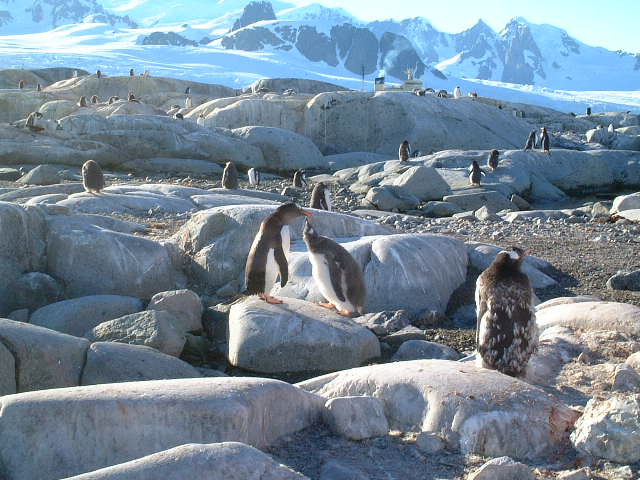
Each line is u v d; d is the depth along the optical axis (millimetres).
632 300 9875
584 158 33219
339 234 12391
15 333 6812
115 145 31203
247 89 76250
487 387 4789
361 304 9055
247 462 3473
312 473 4168
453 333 9148
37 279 10078
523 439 4449
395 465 4293
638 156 34281
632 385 5516
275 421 4617
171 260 11148
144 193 16609
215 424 4184
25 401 4324
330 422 4770
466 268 11234
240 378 4742
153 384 4578
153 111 41219
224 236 11133
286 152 34875
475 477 3811
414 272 10344
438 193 26516
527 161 32812
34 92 50969
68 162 29438
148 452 4160
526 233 15500
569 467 4234
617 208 20500
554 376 5918
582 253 12789
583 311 7465
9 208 10375
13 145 28734
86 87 63781
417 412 4840
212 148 32719
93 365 6953
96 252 10484
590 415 4520
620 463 4219
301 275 10227
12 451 4223
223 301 10289
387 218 18594
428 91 73500
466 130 45188
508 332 5359
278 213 8539
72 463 4168
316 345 7875
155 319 8312
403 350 8078
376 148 44281
